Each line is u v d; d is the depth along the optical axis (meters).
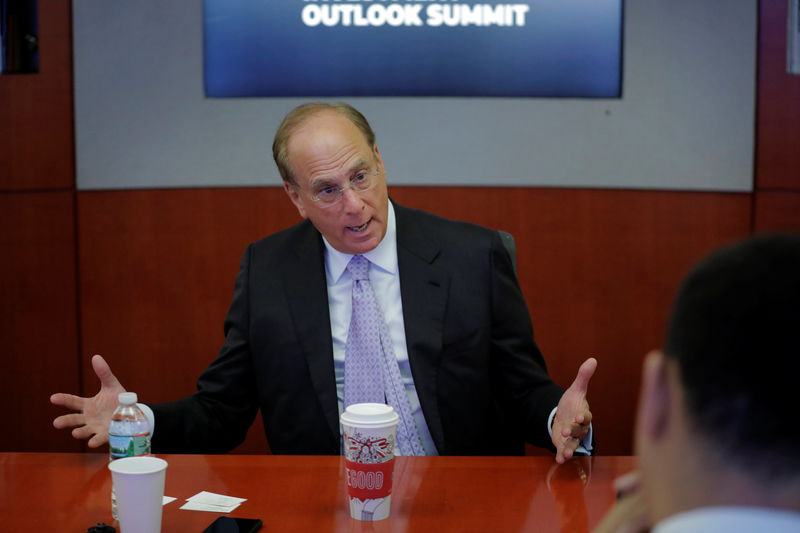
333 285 2.15
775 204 3.17
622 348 3.19
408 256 2.13
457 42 3.14
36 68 3.24
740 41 3.13
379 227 2.05
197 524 1.32
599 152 3.16
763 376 0.44
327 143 1.98
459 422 2.05
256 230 3.19
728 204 3.17
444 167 3.17
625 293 3.19
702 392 0.46
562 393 1.94
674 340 0.48
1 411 3.22
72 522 1.33
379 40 3.14
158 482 1.21
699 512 0.46
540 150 3.17
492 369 2.15
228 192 3.19
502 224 3.18
